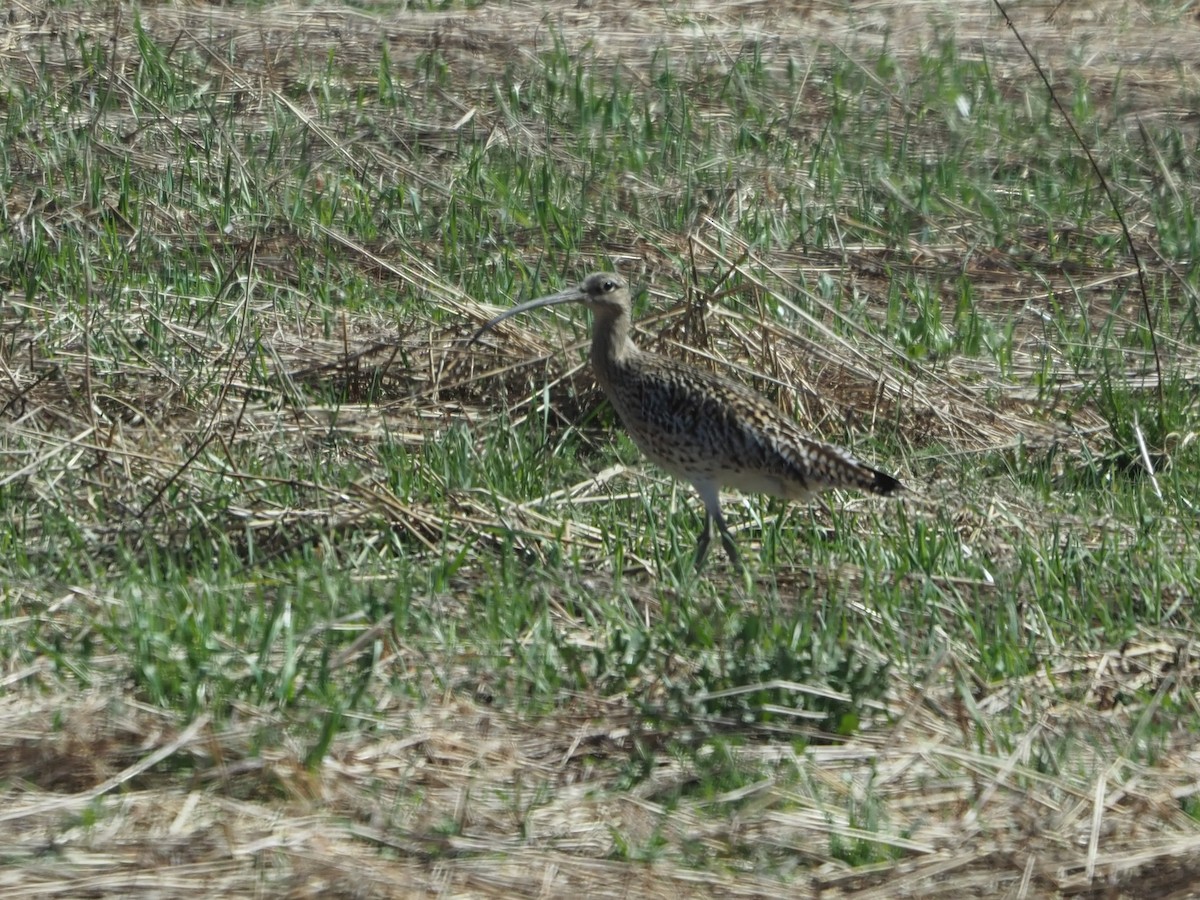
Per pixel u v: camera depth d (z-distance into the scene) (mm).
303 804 9336
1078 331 18375
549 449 15148
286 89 24281
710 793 9797
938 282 19672
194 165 21109
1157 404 16125
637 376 13992
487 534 13164
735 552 13211
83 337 15891
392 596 11852
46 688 10406
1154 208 21797
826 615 12031
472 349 16266
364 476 14164
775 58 27516
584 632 11758
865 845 9320
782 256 19609
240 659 10734
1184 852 9281
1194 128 25422
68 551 12523
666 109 24250
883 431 15852
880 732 10539
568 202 20891
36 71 23953
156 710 10031
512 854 9047
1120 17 31422
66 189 20109
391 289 18156
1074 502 14508
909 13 30797
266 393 15562
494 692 10812
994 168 23641
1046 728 10711
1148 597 12438
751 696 10664
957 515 14141
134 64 24391
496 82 25281
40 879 8500
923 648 11664
